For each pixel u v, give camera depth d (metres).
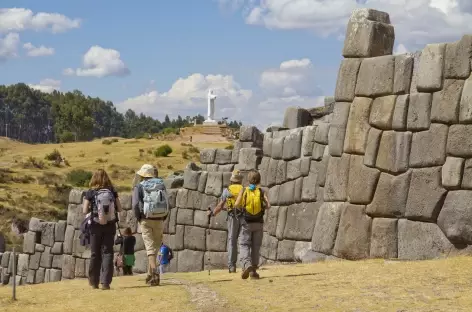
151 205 13.77
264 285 12.61
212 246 25.05
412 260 14.82
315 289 11.55
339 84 16.81
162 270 22.98
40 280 29.33
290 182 21.06
